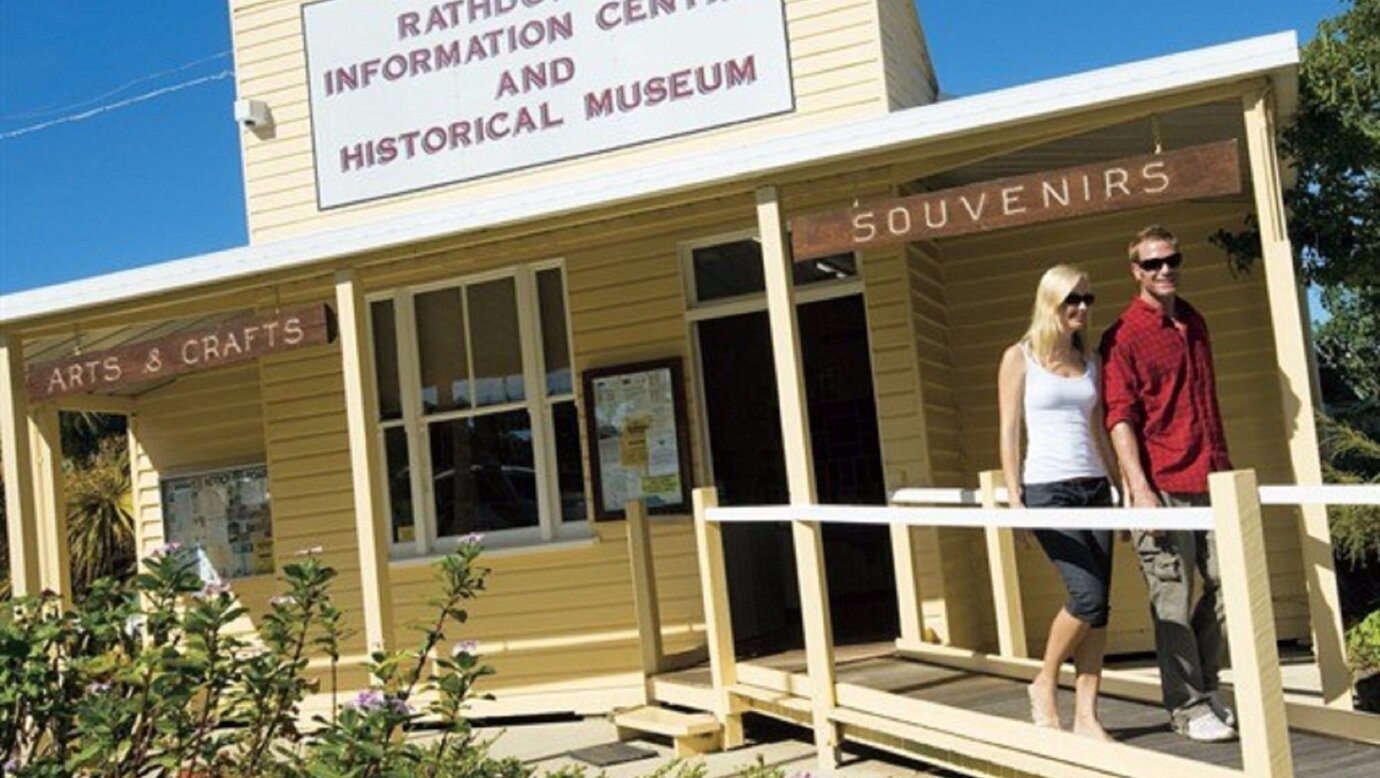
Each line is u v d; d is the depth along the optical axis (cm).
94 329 968
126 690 481
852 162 697
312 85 991
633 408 925
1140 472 513
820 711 668
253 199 1001
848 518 636
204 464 1148
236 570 1129
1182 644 522
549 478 954
